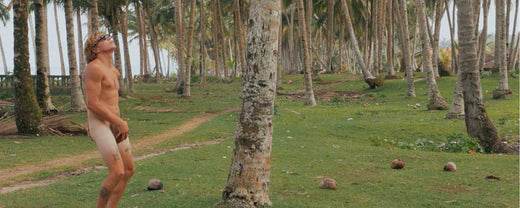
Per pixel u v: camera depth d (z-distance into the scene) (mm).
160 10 57188
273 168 7238
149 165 7371
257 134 4422
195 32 63531
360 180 6102
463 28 10852
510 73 31859
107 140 3680
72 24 20375
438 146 10875
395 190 5391
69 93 27047
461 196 5000
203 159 8219
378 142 11422
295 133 13086
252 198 4383
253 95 4438
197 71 60344
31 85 12492
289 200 4832
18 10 12242
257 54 4434
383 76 38719
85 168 7457
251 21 4488
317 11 51188
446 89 28312
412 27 55500
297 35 57531
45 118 13789
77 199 4941
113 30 28750
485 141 10562
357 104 24594
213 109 22578
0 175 6785
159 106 23672
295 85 37375
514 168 6836
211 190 5309
